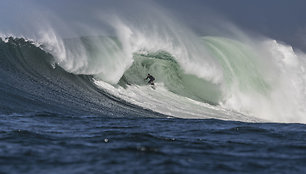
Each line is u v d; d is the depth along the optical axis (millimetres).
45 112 50219
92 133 37219
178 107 77875
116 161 25750
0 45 73312
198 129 43156
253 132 42062
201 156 28562
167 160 26406
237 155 29516
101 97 69562
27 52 74000
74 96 64000
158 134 38562
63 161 25547
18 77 63875
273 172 24984
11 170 23234
